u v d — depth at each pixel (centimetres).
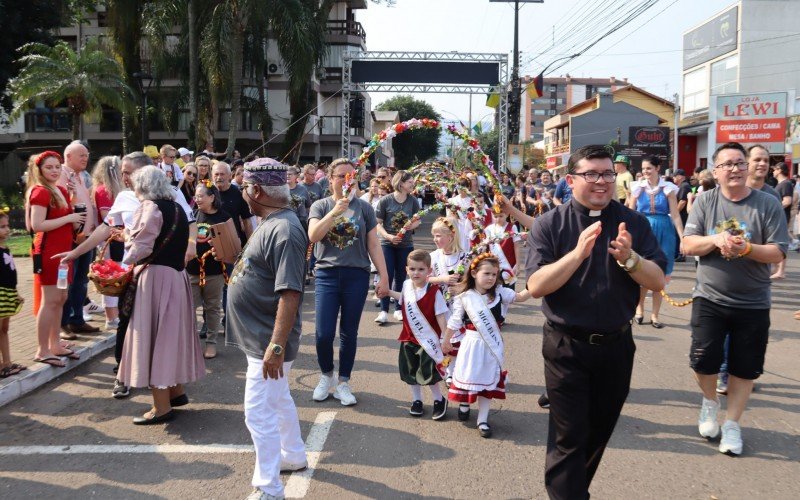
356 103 2695
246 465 421
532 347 720
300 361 658
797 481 402
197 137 2352
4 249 541
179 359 485
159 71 2558
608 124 5047
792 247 1625
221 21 2152
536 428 488
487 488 390
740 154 445
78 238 654
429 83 2695
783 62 3553
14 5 2234
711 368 453
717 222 455
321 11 2609
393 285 822
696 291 462
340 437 465
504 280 531
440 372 504
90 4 3036
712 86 3856
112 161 704
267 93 3341
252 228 741
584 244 288
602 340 311
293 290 359
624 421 500
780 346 725
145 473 409
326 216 499
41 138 3384
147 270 482
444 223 649
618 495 382
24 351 637
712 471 415
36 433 473
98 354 671
